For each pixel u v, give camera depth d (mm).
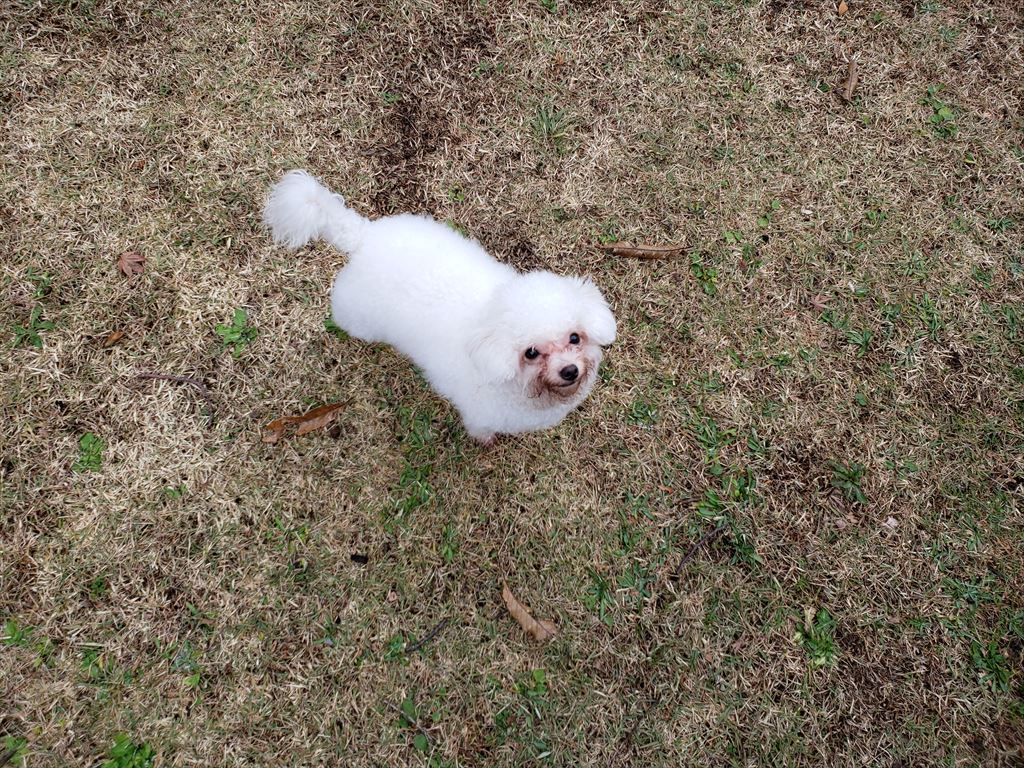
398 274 907
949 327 1144
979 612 1036
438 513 1034
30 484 995
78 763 923
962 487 1082
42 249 1062
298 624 988
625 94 1206
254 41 1159
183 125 1123
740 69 1230
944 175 1207
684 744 979
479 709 977
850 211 1185
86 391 1027
